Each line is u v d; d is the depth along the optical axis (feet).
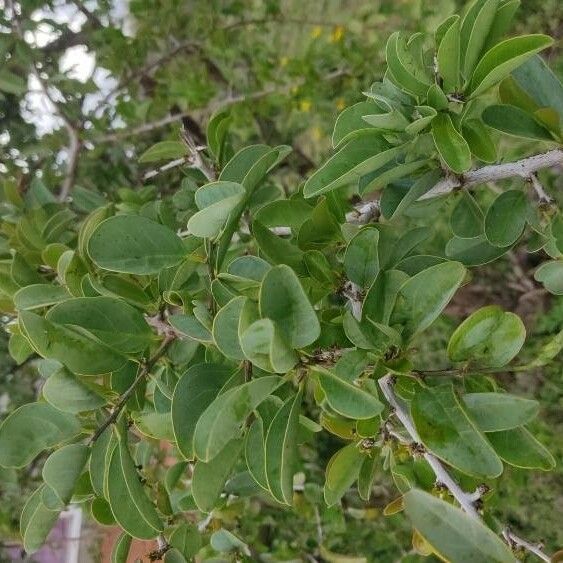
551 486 2.29
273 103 2.85
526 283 2.51
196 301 1.03
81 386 1.02
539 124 1.07
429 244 2.33
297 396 0.88
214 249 1.03
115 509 0.99
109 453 1.01
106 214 1.33
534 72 1.12
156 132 3.06
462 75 1.01
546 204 1.06
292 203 1.14
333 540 2.38
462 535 0.68
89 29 2.79
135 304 1.15
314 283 1.03
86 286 1.14
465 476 1.18
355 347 0.92
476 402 0.87
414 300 0.91
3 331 2.55
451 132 0.96
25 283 1.37
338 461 1.15
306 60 2.74
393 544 2.46
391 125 0.96
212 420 0.82
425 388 0.87
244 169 1.11
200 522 1.64
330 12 3.29
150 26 2.85
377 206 1.24
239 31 3.03
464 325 0.90
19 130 2.77
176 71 3.05
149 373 1.14
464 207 1.21
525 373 2.36
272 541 2.60
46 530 1.05
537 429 2.25
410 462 1.28
